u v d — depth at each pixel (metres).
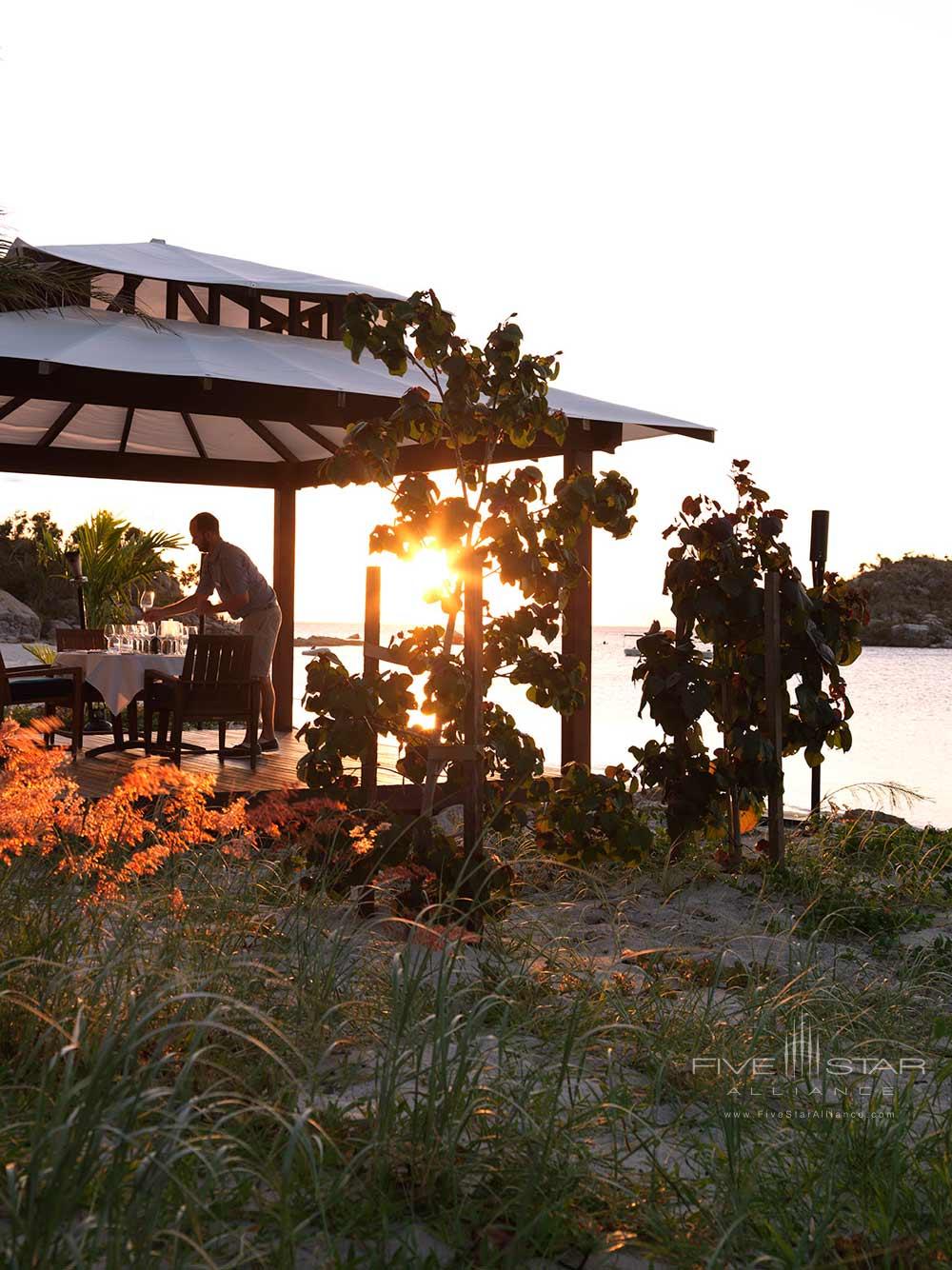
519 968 4.37
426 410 5.36
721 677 7.07
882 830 8.20
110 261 8.20
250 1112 2.62
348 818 4.99
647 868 6.96
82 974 3.07
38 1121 2.19
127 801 3.78
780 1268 2.38
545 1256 2.35
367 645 5.63
